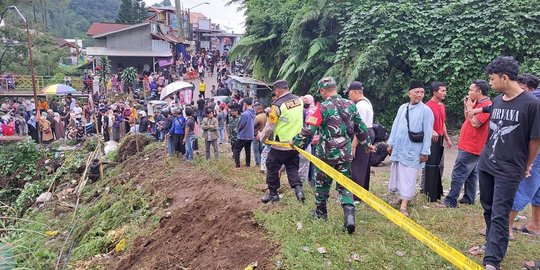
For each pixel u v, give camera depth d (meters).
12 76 32.97
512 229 5.38
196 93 33.06
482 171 4.41
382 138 9.60
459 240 5.23
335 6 15.73
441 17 14.35
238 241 5.74
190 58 46.59
